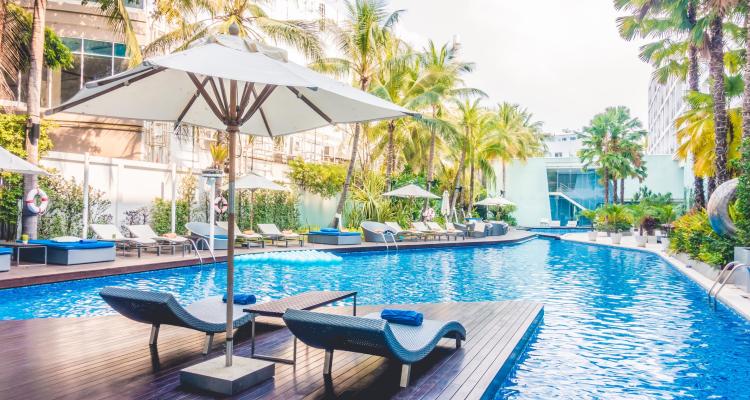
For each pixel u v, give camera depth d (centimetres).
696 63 1897
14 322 627
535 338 686
